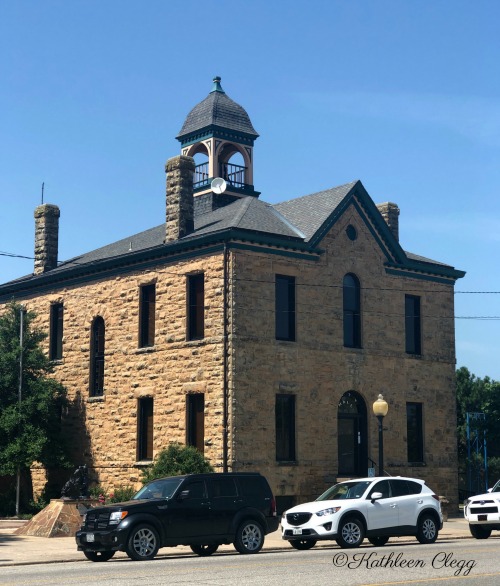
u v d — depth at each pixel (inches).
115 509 851.4
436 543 997.2
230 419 1323.8
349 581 622.8
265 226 1432.1
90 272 1608.0
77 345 1624.0
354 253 1508.4
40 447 1487.5
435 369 1600.6
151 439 1470.2
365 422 1491.1
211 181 1678.2
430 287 1621.6
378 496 956.0
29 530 1156.5
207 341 1371.8
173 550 974.4
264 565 744.3
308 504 965.2
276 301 1411.2
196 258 1414.9
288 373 1392.7
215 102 1752.0
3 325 1605.6
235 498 913.5
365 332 1504.7
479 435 2161.7
